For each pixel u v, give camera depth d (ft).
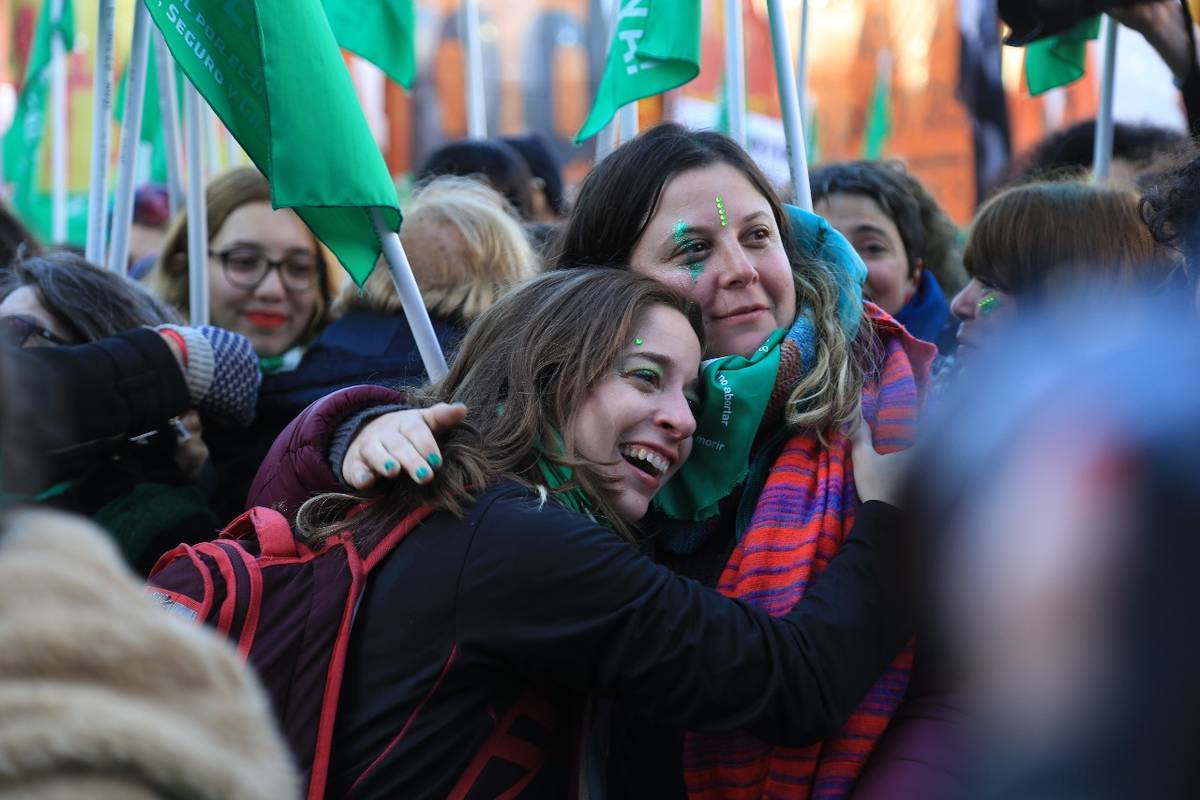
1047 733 2.53
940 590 2.72
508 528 7.30
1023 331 2.94
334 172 8.77
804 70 14.87
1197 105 12.96
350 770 7.27
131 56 12.45
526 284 8.62
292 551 7.75
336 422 8.37
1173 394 2.63
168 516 9.98
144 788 3.80
